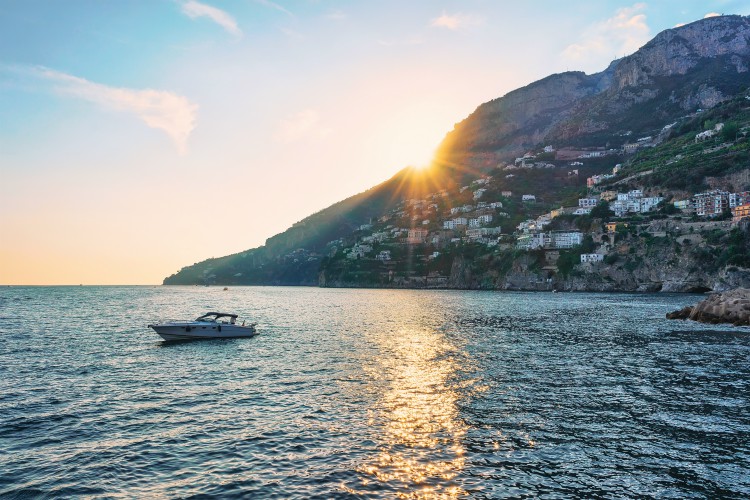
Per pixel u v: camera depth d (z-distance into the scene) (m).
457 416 26.09
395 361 43.00
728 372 37.84
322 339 59.31
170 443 22.36
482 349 50.12
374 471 19.00
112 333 65.88
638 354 46.66
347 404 28.58
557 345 52.91
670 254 187.88
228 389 32.69
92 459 20.50
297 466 19.58
